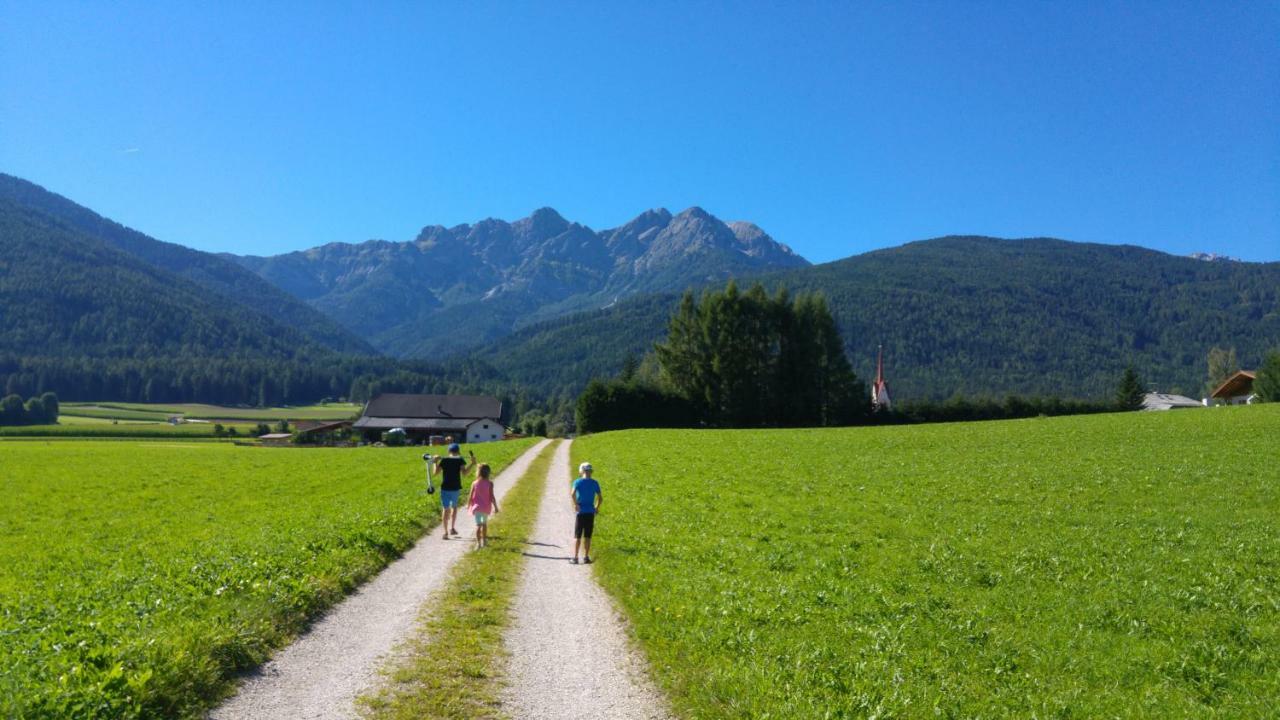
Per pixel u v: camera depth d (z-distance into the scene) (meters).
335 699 8.88
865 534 21.88
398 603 13.49
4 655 9.03
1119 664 11.03
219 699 8.71
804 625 12.38
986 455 43.25
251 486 38.53
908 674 10.17
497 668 10.24
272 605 11.84
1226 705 9.64
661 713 8.88
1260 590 15.02
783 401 101.75
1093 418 64.38
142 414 182.38
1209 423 52.22
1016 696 9.62
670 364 108.25
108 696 7.83
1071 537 20.95
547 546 19.91
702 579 15.25
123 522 26.39
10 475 45.56
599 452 57.53
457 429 139.50
